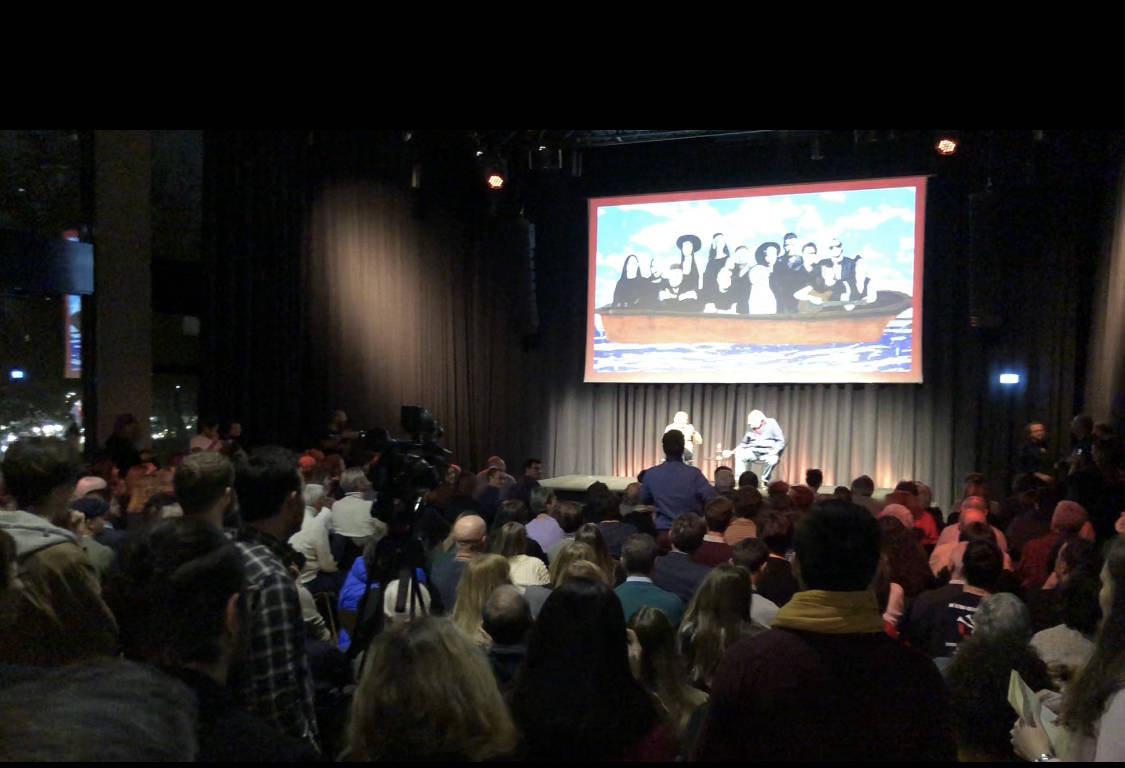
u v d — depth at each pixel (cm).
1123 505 563
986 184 983
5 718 88
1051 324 1031
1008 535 555
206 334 970
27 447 243
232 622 148
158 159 948
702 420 1197
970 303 992
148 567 175
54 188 841
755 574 353
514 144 1025
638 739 143
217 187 971
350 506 515
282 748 136
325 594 398
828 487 1120
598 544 365
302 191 1079
